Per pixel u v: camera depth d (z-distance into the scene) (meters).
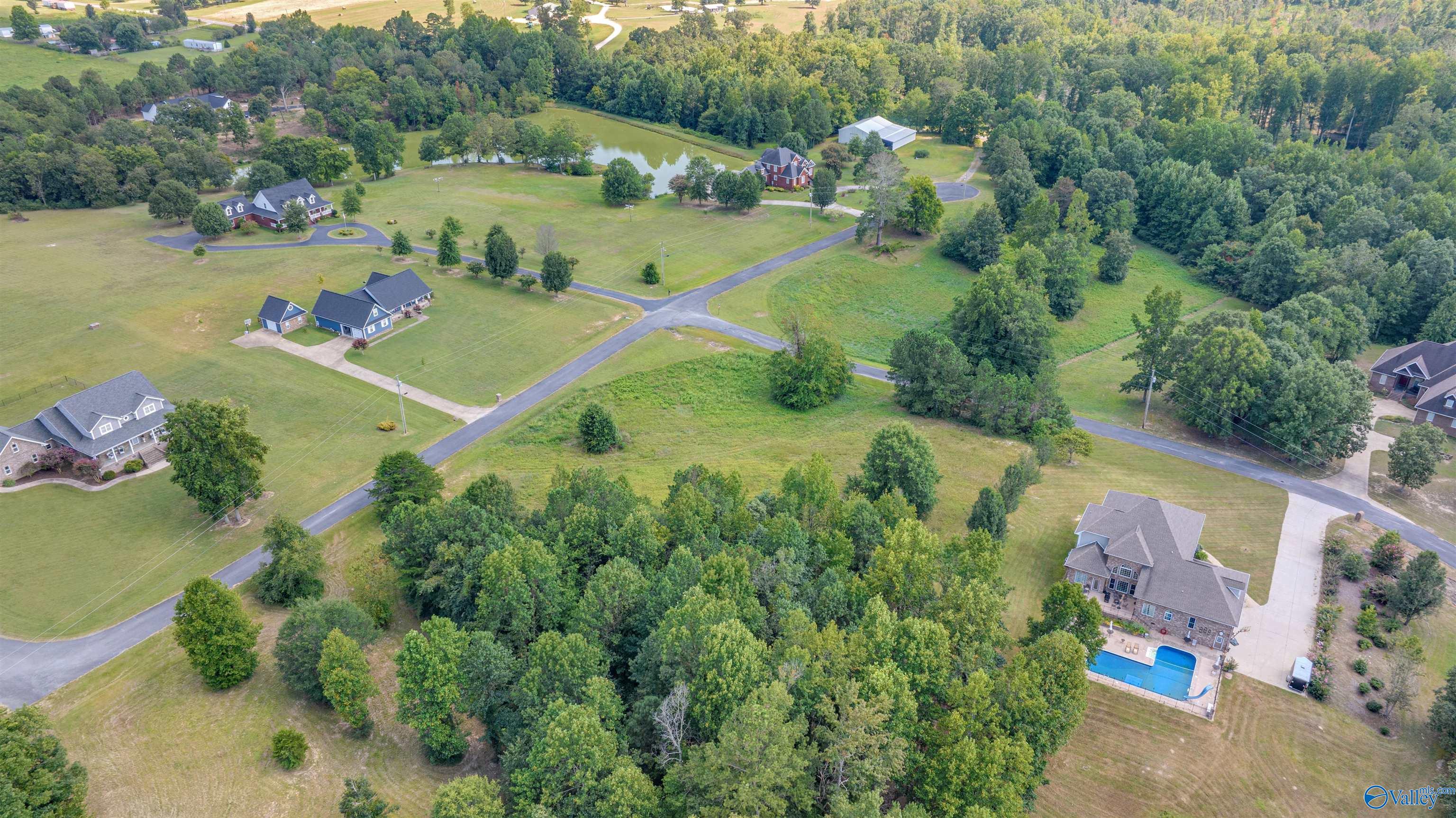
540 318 148.38
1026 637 80.00
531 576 72.44
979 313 137.75
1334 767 68.94
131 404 105.31
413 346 137.00
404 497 92.50
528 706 61.78
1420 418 124.19
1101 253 189.12
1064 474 109.62
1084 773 68.44
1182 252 191.12
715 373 134.75
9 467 99.06
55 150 195.12
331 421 116.00
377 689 64.94
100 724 65.94
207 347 133.62
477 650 64.44
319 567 81.19
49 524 92.88
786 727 54.94
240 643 68.19
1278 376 114.38
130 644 76.12
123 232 178.00
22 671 72.69
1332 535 96.81
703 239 186.38
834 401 131.38
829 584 74.81
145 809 58.03
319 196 190.88
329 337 138.38
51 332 135.12
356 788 55.84
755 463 110.44
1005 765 57.47
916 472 95.56
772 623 71.00
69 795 55.69
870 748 55.41
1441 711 69.25
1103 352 153.25
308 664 67.00
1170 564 84.25
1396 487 107.00
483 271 162.62
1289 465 112.44
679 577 71.94
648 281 162.75
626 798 52.44
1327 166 194.38
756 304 157.75
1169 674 78.38
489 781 59.16
